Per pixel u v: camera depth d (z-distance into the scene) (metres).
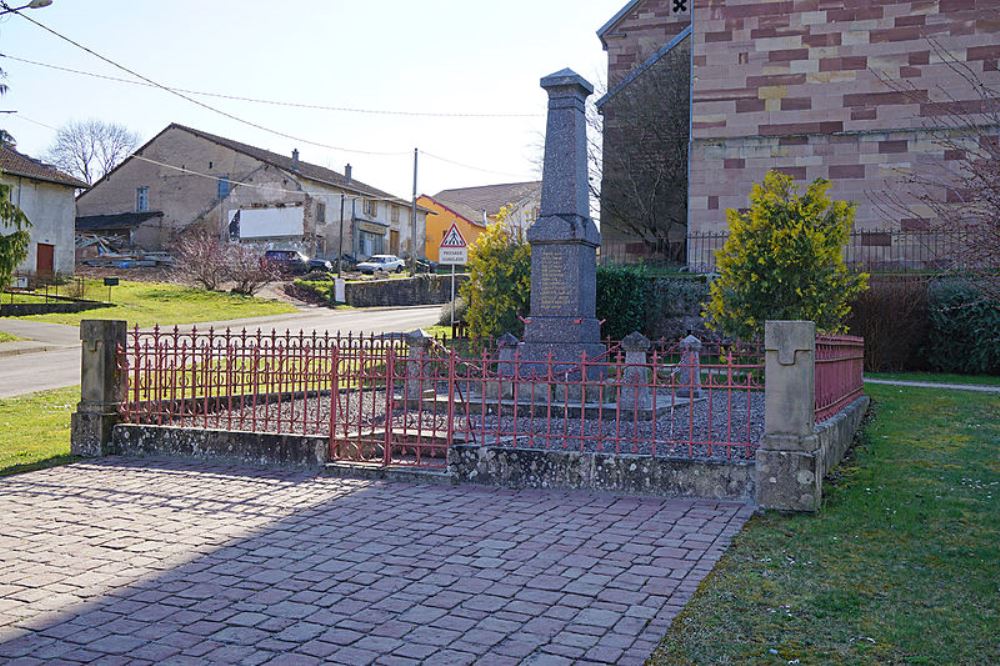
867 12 25.73
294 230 61.38
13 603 5.82
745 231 18.39
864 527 7.53
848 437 11.26
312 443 10.52
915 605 5.66
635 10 35.88
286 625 5.42
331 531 7.66
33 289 42.69
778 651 4.93
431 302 56.28
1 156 44.47
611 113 34.84
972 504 8.23
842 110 25.92
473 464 9.64
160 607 5.75
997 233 6.11
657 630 5.27
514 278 22.05
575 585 6.14
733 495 8.68
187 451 11.17
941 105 24.77
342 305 48.06
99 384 11.55
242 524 7.91
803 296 17.58
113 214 67.38
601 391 9.55
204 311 40.19
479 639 5.16
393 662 4.84
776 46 26.42
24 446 12.15
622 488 9.07
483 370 10.10
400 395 14.88
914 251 25.08
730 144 26.75
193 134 64.81
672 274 25.94
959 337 22.34
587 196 15.95
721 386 8.96
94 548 7.14
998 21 24.77
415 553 6.97
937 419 13.59
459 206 83.94
